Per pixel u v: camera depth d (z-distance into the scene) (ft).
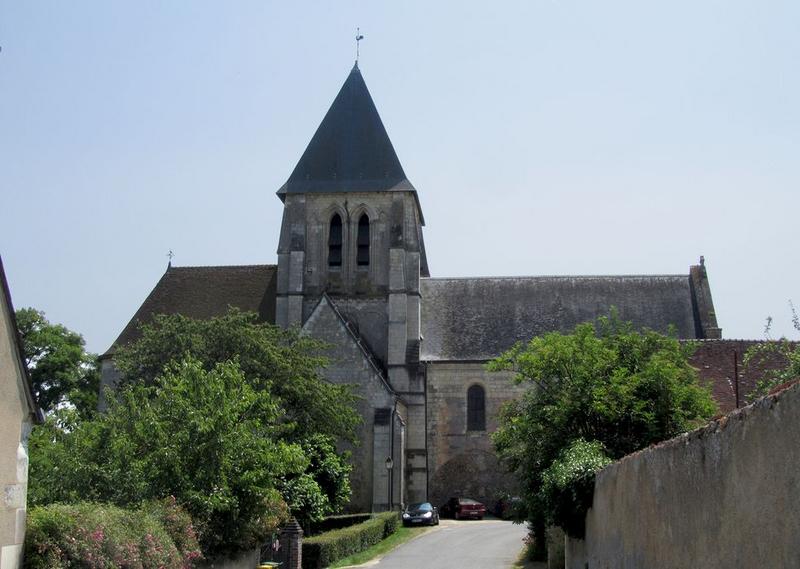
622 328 87.15
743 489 26.22
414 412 166.09
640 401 74.54
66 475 57.31
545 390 83.10
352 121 179.93
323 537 97.86
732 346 109.81
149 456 60.39
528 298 181.47
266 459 63.77
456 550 107.65
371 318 172.55
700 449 30.83
